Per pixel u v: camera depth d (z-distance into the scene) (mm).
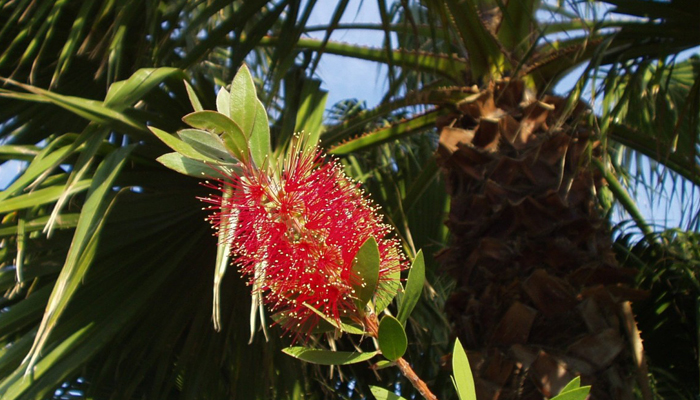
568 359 897
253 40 1216
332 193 632
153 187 1123
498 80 1125
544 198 981
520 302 923
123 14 1137
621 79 1117
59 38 1302
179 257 1152
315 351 618
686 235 1388
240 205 628
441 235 1702
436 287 1629
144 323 1214
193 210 1134
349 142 1302
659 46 1070
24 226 1023
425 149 1882
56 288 882
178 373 1263
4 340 1161
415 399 1469
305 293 621
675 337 1447
